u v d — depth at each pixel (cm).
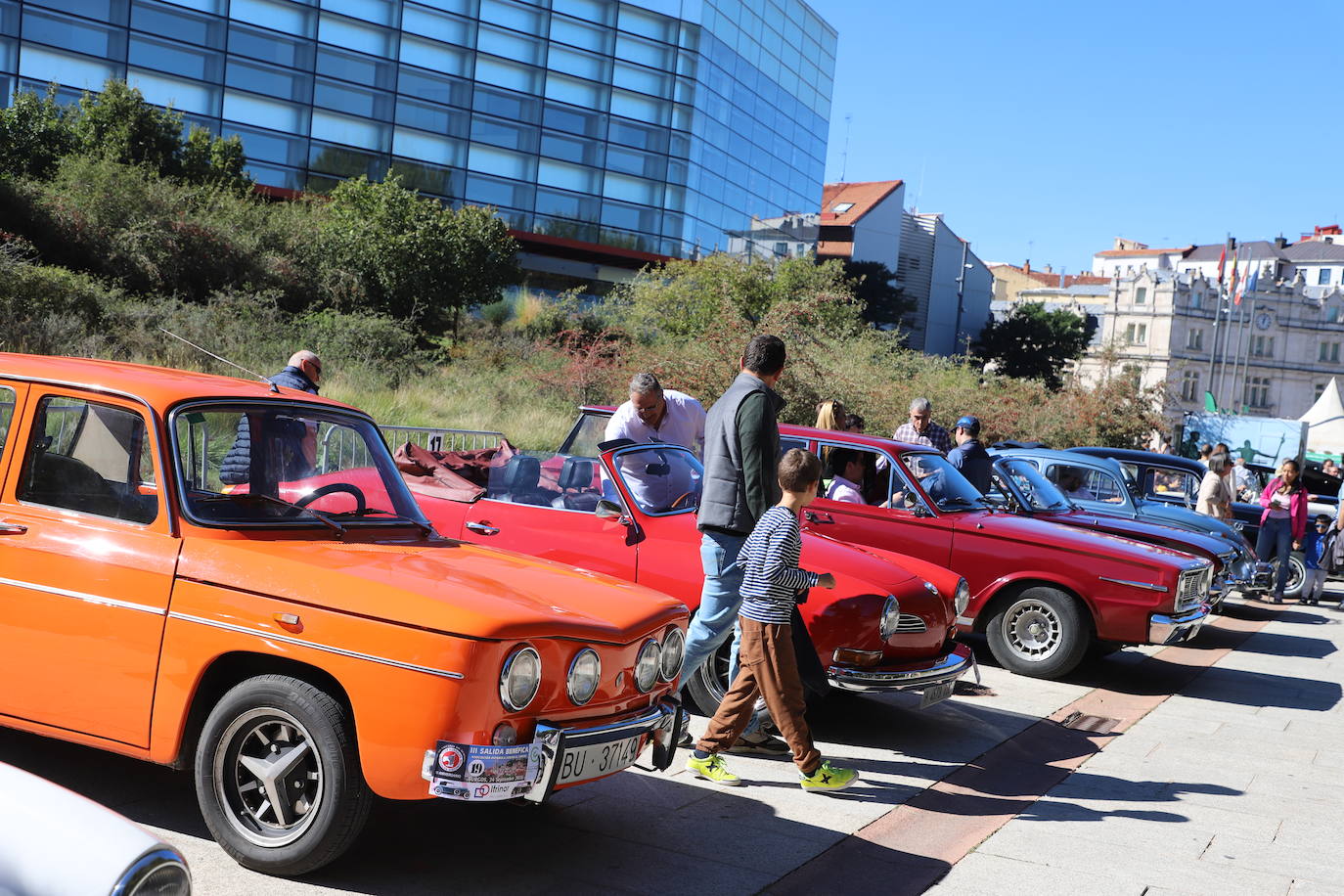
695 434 805
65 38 3059
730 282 3031
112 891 227
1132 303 9894
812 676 538
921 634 653
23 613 420
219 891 376
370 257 2734
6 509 434
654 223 4272
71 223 2147
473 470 758
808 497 525
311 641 382
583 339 2400
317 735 379
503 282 3022
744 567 530
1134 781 620
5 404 446
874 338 2519
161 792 461
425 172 3762
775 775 574
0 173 2273
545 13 3950
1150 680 930
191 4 3259
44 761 480
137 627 403
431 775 370
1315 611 1490
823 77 5422
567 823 479
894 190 8275
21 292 1672
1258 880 477
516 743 390
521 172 3975
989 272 9269
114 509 422
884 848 481
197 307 2033
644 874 429
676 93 4256
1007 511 987
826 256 8081
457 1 3766
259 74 3403
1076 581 858
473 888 401
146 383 438
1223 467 1425
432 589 395
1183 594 856
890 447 901
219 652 393
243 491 437
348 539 450
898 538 885
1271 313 10162
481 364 2352
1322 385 10356
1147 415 2798
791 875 441
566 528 663
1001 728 718
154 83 3216
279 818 391
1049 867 474
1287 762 685
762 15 4741
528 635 387
